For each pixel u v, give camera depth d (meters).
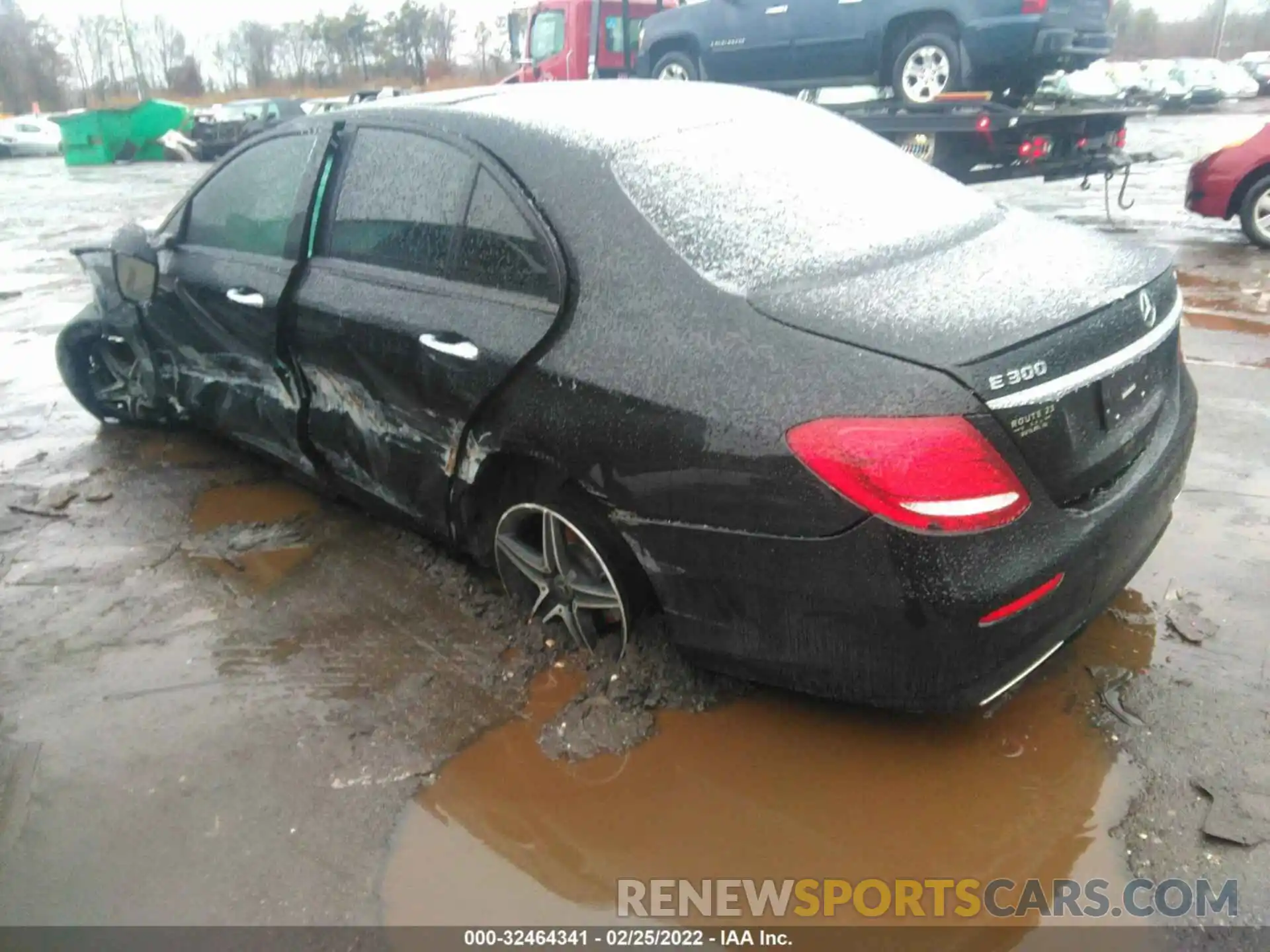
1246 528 3.53
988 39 8.88
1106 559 2.36
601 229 2.61
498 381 2.71
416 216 3.11
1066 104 9.90
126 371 4.78
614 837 2.34
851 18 9.71
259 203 3.78
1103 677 2.77
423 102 3.34
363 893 2.22
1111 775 2.43
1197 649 2.87
